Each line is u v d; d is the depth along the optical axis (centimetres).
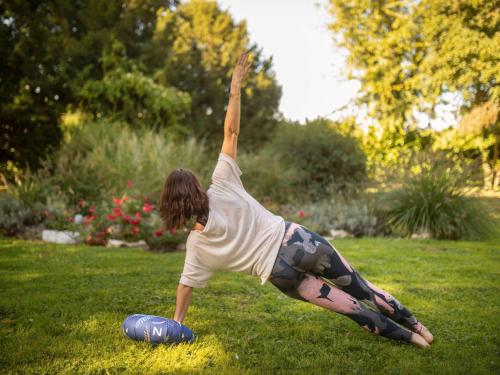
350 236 881
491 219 848
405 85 1647
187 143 1062
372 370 273
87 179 895
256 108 2391
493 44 1212
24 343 298
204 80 2112
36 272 496
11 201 799
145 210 706
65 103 1294
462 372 269
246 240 287
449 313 384
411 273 532
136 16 1614
